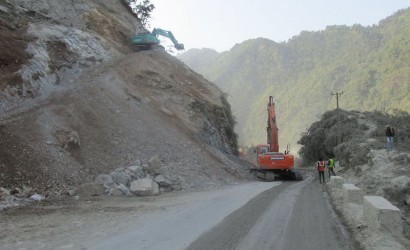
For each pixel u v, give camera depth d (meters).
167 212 12.91
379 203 9.36
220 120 35.59
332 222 10.35
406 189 16.50
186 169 22.02
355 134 36.81
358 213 11.06
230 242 8.47
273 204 13.46
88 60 29.83
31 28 27.70
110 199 15.98
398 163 21.94
